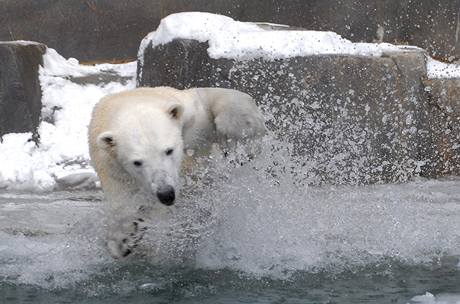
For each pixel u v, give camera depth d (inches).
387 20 669.9
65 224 426.9
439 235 393.7
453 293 311.7
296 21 684.7
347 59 546.6
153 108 328.8
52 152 572.7
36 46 634.8
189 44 569.6
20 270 343.3
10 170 541.3
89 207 470.9
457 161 574.2
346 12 675.4
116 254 337.7
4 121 586.9
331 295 310.2
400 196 480.7
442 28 655.1
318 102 539.8
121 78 652.7
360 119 548.1
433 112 568.4
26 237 396.2
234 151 370.0
